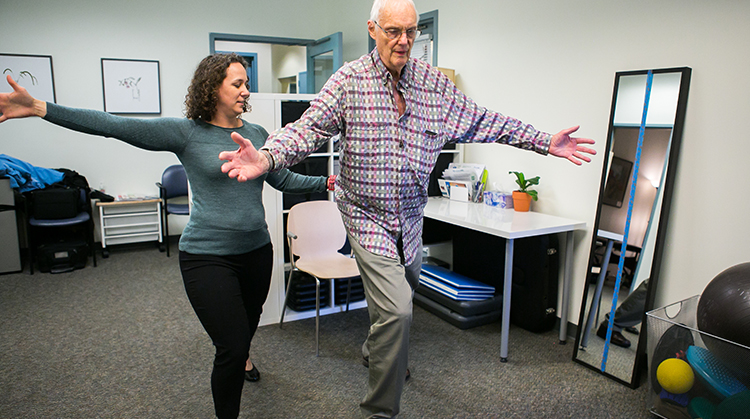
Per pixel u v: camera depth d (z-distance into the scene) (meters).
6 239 3.76
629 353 2.16
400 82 1.41
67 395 2.01
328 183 2.03
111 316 2.91
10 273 3.80
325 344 2.52
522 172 2.96
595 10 2.46
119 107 4.49
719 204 2.03
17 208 4.15
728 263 2.02
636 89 2.23
